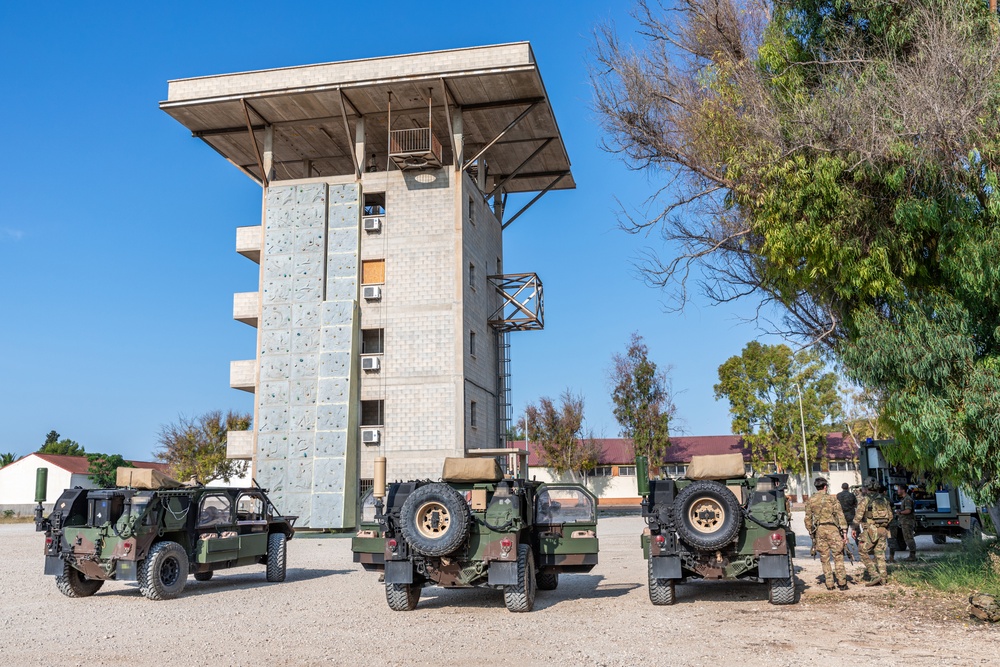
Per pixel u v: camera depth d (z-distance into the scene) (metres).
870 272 12.80
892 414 13.28
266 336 35.22
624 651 8.75
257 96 34.59
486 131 39.06
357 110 36.47
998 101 11.52
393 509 12.41
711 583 14.70
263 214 36.53
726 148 14.42
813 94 14.06
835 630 9.77
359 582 16.59
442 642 9.55
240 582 16.75
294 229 36.03
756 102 13.84
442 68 34.16
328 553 23.97
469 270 36.75
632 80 15.32
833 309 15.00
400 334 34.78
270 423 34.34
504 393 41.03
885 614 10.77
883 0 13.37
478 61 33.94
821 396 58.56
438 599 13.62
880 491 13.60
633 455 63.09
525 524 12.46
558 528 13.48
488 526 11.82
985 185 11.62
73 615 12.27
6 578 17.94
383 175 36.31
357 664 8.39
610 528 34.78
